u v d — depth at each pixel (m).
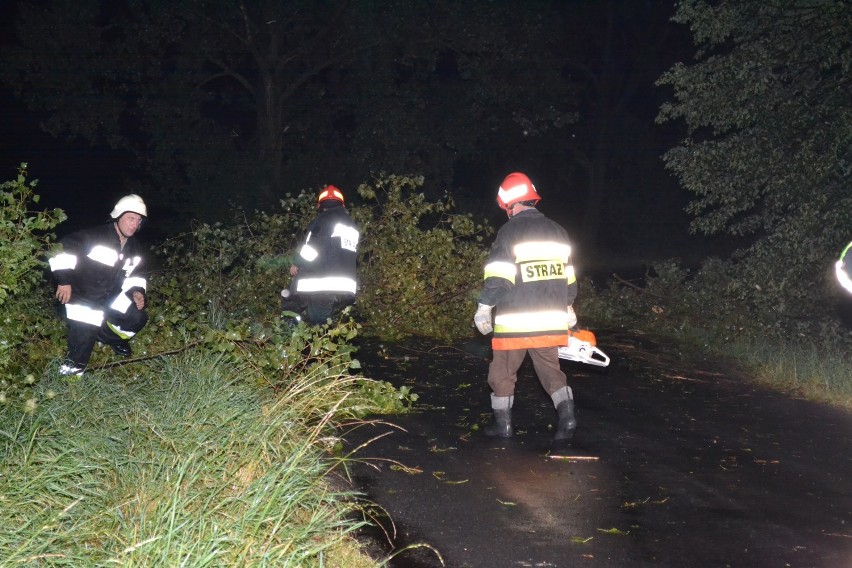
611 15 33.72
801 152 10.93
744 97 11.36
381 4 25.19
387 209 11.70
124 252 6.83
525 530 5.07
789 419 7.93
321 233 8.70
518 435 7.03
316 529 4.52
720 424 7.68
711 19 11.52
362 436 6.75
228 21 25.84
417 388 8.46
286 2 25.55
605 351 11.10
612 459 6.50
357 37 25.38
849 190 11.05
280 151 26.36
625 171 34.84
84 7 24.73
